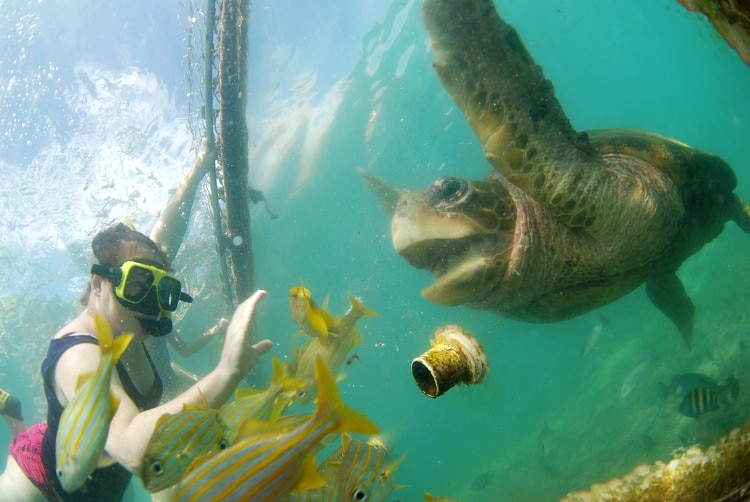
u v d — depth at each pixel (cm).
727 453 203
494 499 1176
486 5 366
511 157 407
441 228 454
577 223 429
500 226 462
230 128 668
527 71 381
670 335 1323
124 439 221
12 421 580
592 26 3741
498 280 470
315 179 2167
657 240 464
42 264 1739
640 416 1026
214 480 174
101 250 330
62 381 270
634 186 435
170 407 228
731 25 182
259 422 183
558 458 1163
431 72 2372
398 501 335
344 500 215
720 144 5675
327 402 169
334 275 2286
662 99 7244
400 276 2300
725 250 1544
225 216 745
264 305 1973
